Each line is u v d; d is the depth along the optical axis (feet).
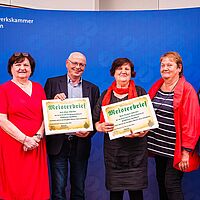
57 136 9.32
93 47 10.76
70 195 10.11
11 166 8.76
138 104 8.68
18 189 8.80
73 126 8.94
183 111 8.69
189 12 10.47
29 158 8.81
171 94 8.95
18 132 8.51
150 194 11.10
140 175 8.66
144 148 8.75
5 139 8.79
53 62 10.64
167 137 8.95
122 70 8.82
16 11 10.44
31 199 8.83
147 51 10.69
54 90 9.57
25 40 10.50
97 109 9.11
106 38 10.75
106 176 8.93
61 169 9.46
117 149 8.66
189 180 10.97
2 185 8.87
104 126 8.64
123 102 8.73
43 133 8.94
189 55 10.50
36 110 8.80
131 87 8.95
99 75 10.80
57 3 14.24
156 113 9.05
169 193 9.07
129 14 10.71
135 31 10.71
